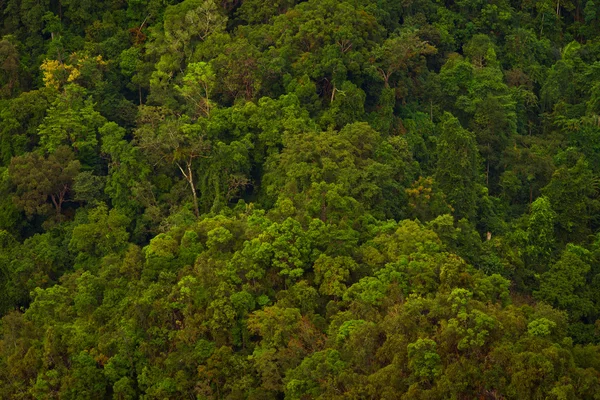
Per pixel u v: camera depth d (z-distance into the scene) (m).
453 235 129.00
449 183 146.88
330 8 161.25
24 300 139.00
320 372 100.81
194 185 147.50
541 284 130.75
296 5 167.12
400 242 120.38
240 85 155.88
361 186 133.38
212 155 145.38
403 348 99.31
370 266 117.12
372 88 160.38
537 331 99.44
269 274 117.25
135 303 115.81
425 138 165.75
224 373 107.62
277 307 111.00
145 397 108.38
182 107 156.88
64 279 133.00
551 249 145.12
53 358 114.12
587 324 127.81
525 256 143.12
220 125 147.38
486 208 153.25
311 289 113.19
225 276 115.38
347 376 98.81
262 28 165.75
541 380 92.25
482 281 113.31
